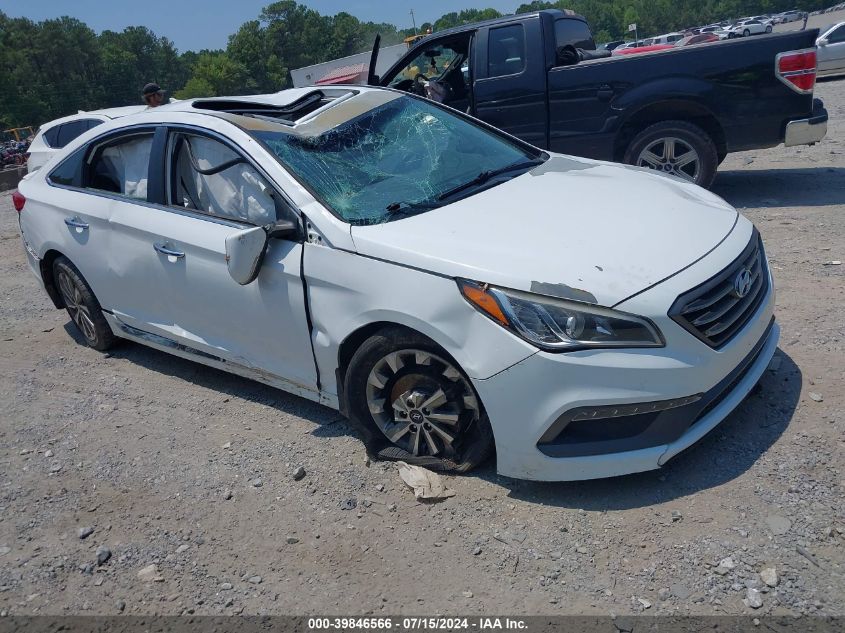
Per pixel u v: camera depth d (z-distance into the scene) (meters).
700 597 2.58
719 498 3.04
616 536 2.91
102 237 4.58
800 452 3.24
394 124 4.37
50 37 109.75
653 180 4.06
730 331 3.13
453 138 4.46
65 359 5.34
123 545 3.22
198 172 4.10
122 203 4.48
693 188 4.05
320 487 3.46
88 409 4.52
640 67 6.89
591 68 7.05
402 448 3.55
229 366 4.20
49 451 4.07
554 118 7.33
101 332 5.15
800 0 112.88
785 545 2.75
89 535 3.31
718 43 6.71
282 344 3.79
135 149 4.50
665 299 2.91
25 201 5.20
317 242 3.52
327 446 3.79
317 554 3.03
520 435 3.05
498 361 3.00
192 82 106.38
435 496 3.26
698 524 2.91
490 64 7.52
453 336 3.09
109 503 3.53
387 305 3.24
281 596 2.83
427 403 3.33
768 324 3.47
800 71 6.52
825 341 4.14
